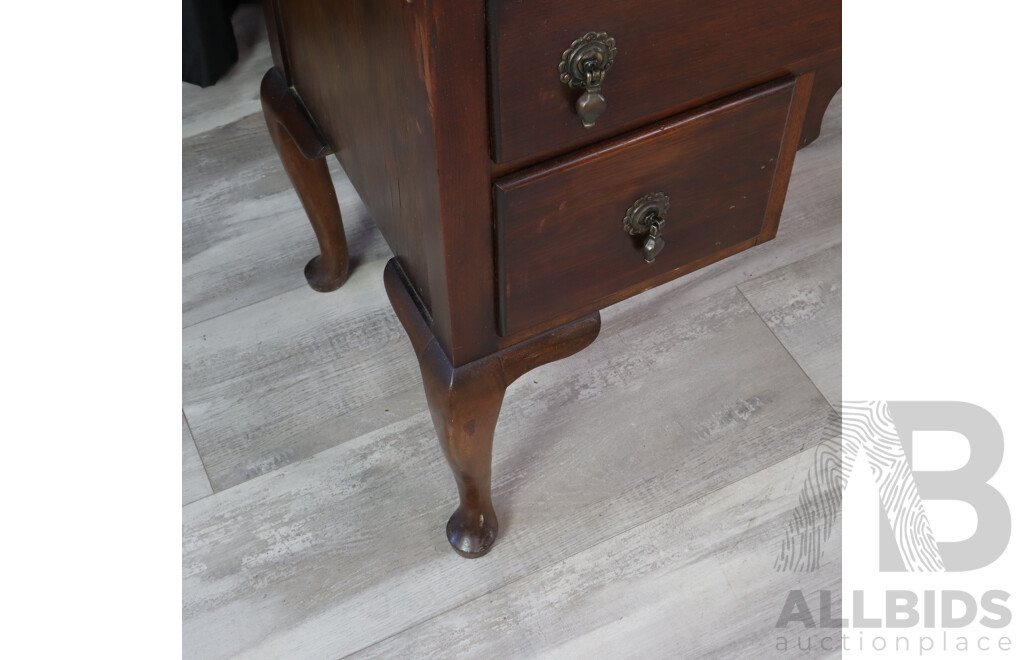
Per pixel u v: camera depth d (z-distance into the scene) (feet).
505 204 1.98
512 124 1.84
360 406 3.34
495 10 1.65
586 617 2.90
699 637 2.86
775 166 2.32
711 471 3.19
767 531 3.05
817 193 3.93
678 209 2.28
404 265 2.49
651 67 1.92
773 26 2.00
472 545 2.95
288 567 2.99
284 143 3.05
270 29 2.80
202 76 4.19
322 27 2.28
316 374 3.43
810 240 3.79
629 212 2.18
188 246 3.77
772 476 3.17
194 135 4.10
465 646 2.85
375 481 3.17
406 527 3.07
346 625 2.89
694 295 3.63
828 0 2.02
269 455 3.23
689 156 2.16
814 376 3.41
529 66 1.76
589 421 3.30
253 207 3.89
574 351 2.49
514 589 2.95
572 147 1.99
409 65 1.77
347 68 2.22
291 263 3.73
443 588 2.96
